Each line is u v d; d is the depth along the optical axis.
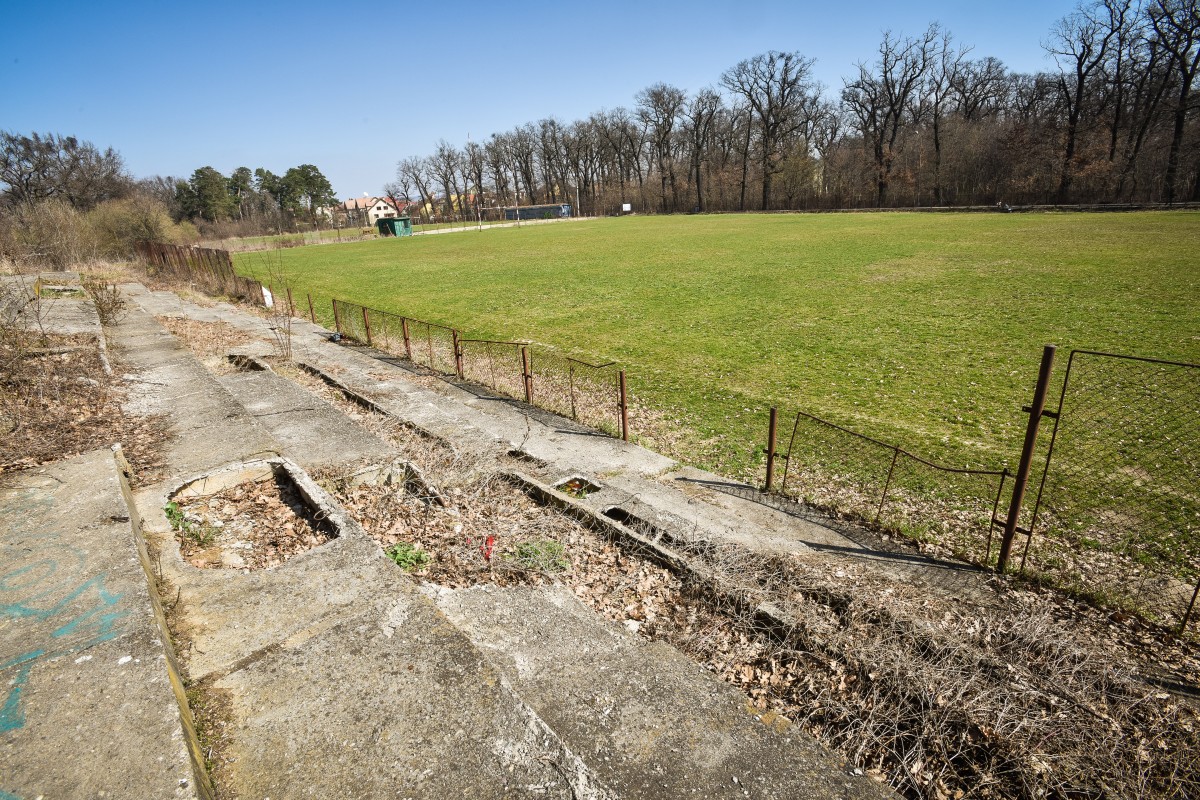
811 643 4.27
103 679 3.22
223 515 5.71
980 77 69.00
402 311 20.39
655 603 4.95
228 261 24.81
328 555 4.79
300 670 3.62
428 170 115.44
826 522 6.24
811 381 11.46
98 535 4.50
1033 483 7.16
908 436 8.75
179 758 2.78
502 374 12.55
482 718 3.28
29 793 2.62
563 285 24.44
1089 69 52.69
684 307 18.80
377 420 9.12
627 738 3.46
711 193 88.50
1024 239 31.02
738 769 3.27
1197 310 14.70
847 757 3.48
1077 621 4.56
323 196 120.00
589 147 100.88
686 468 7.75
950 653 4.05
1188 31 45.25
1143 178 51.00
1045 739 3.46
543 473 7.45
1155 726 3.55
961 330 14.38
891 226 44.78
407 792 2.88
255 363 12.02
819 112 80.25
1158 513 6.37
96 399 8.17
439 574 5.09
